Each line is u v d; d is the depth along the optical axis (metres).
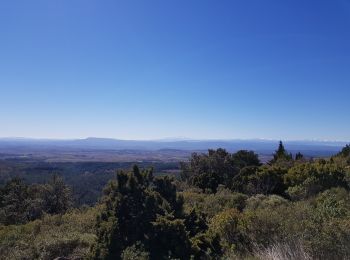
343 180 17.23
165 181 8.45
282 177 20.78
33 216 26.70
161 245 7.05
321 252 5.62
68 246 8.16
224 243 7.29
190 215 8.18
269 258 5.83
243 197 15.46
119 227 7.16
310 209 8.70
